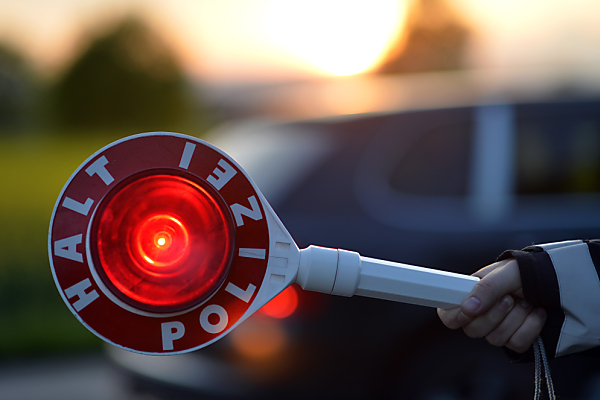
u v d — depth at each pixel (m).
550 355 0.89
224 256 0.73
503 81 2.81
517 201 2.47
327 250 0.80
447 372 2.28
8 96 32.88
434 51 22.19
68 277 0.69
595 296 0.87
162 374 2.33
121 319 0.70
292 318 2.17
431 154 2.48
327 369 2.17
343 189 2.34
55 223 0.69
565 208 2.49
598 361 2.15
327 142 2.49
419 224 2.31
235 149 2.75
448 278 0.86
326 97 2.95
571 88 2.79
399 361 2.23
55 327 4.55
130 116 33.09
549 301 0.87
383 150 2.44
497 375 2.31
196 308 0.72
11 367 4.16
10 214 5.77
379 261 0.83
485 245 2.32
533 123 2.61
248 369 2.18
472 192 2.45
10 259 4.80
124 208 0.70
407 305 2.25
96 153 0.71
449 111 2.56
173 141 0.73
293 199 2.32
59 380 3.86
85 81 32.75
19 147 19.94
